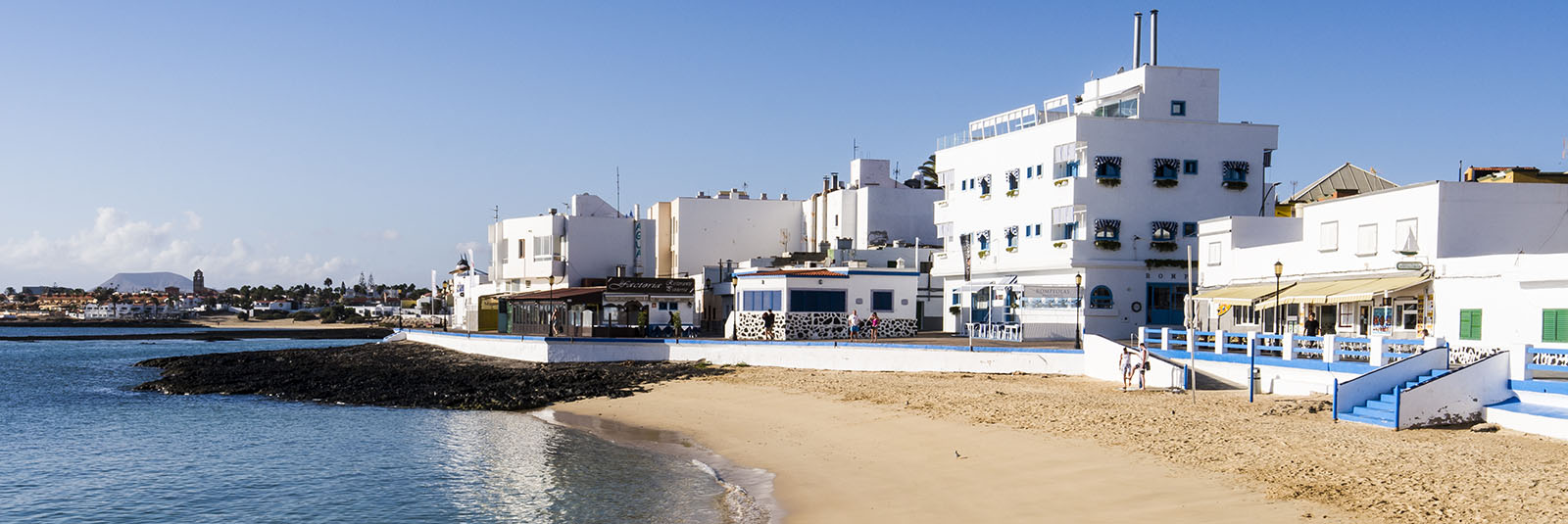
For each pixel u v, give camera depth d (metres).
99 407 54.91
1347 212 46.19
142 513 29.83
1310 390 37.47
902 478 27.70
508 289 106.50
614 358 64.38
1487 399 29.56
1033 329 59.06
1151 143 62.09
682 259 98.50
